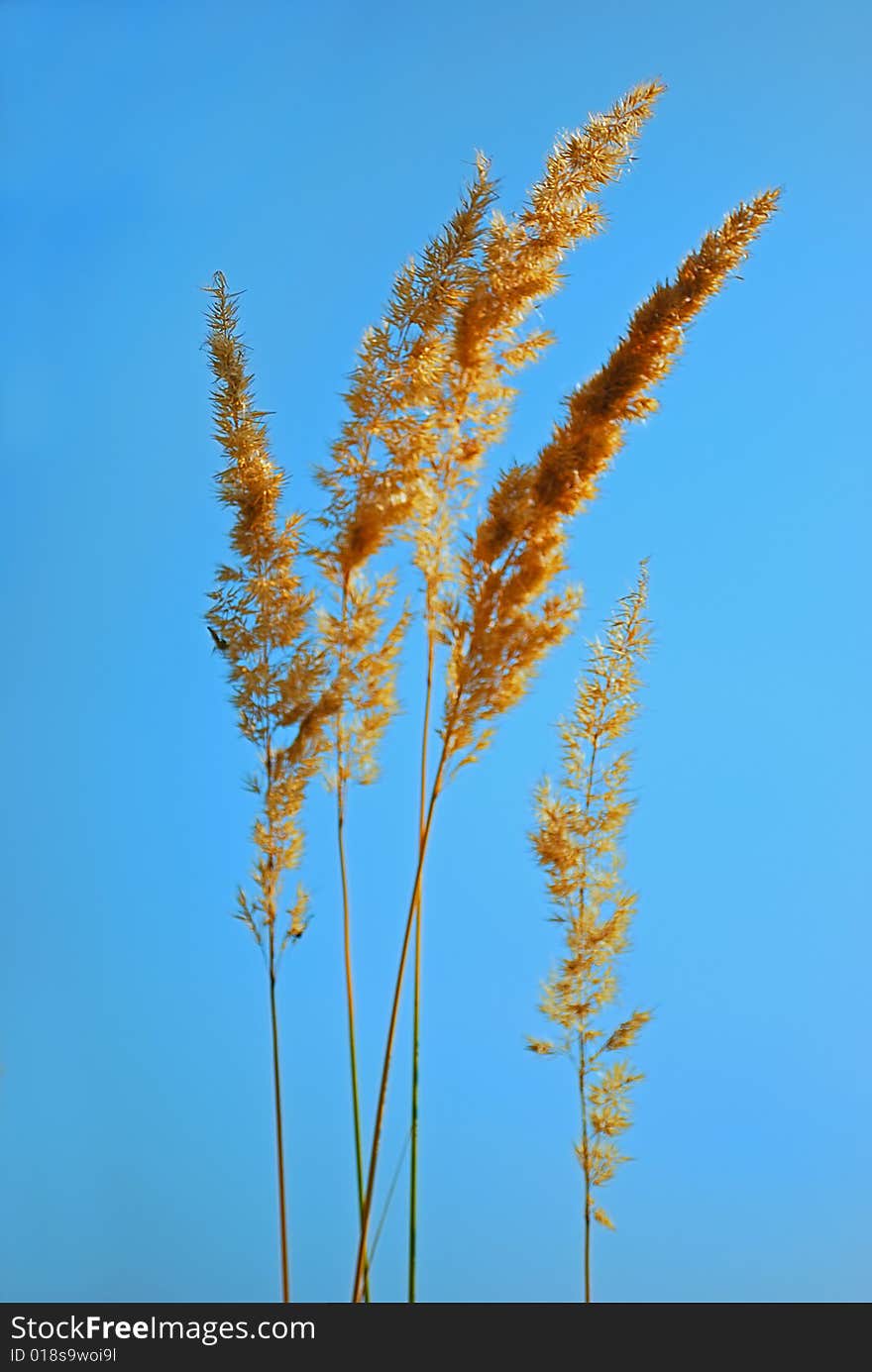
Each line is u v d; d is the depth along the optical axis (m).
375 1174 0.68
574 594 0.70
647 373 0.70
